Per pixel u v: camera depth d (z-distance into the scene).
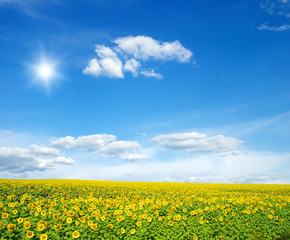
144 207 13.71
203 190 29.12
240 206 14.88
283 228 11.49
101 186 30.72
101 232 9.62
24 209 11.46
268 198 19.61
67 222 10.02
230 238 10.27
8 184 21.50
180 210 13.61
